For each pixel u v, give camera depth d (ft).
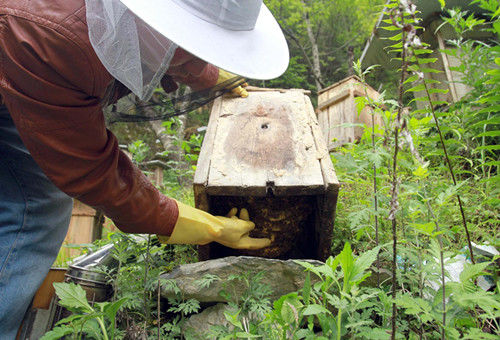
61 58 3.17
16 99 3.30
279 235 5.71
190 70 4.58
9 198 4.25
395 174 2.67
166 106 4.81
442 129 4.92
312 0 35.81
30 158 4.31
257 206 5.48
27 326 4.61
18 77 3.21
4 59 3.20
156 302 4.85
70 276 4.89
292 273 4.53
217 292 4.60
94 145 3.68
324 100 14.43
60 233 4.82
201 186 4.91
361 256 3.06
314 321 4.25
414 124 3.61
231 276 4.37
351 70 20.16
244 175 5.06
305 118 6.60
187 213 4.72
